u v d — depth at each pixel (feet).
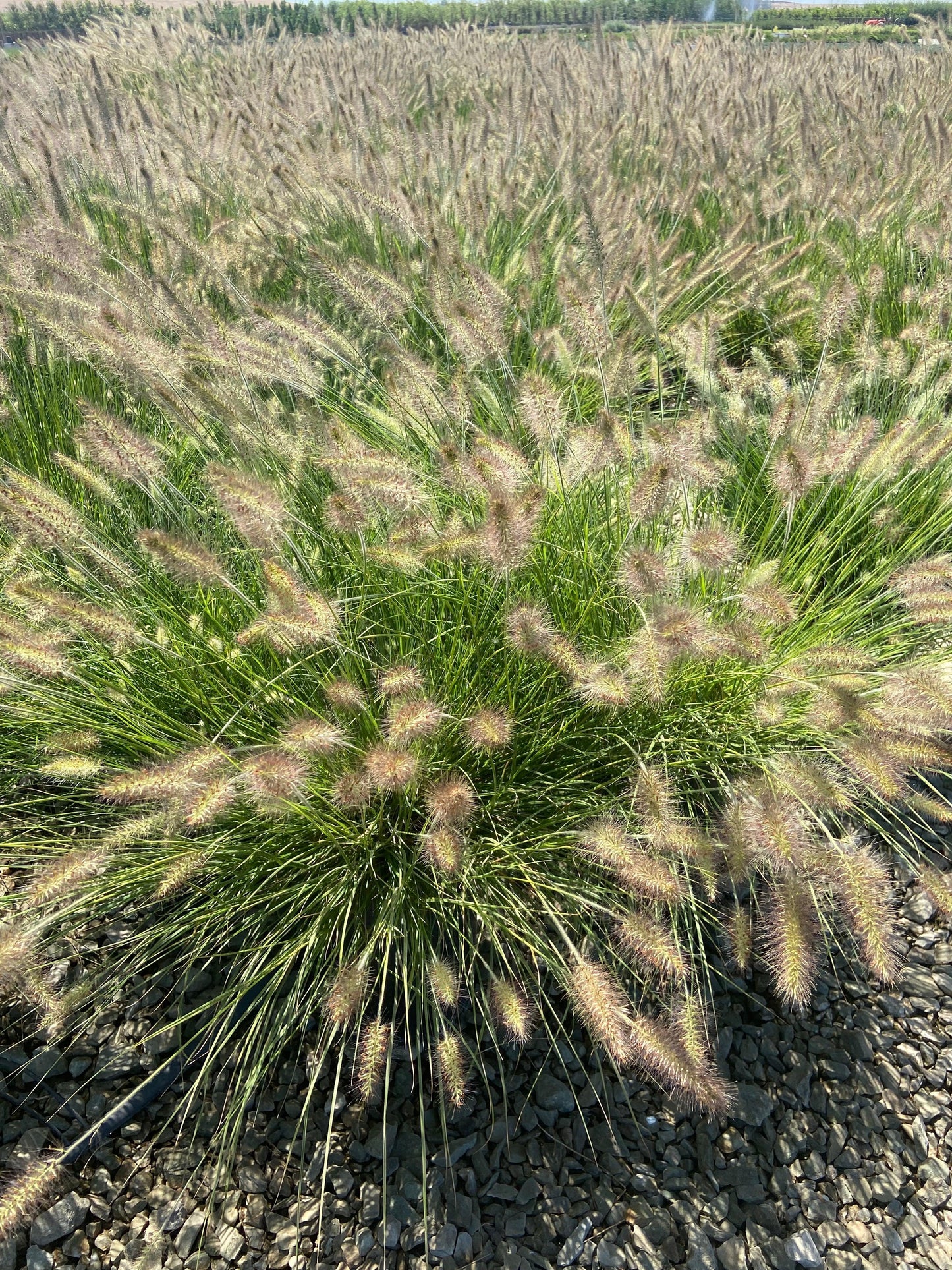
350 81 29.53
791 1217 8.50
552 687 10.89
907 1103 9.30
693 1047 8.06
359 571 11.24
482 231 19.03
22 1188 7.34
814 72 40.27
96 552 9.76
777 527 14.15
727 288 18.02
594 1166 8.81
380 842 10.12
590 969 8.05
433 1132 9.00
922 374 14.28
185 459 14.43
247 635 8.68
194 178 19.33
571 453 11.54
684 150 25.34
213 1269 8.07
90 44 49.96
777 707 9.49
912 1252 8.30
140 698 10.49
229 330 11.48
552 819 10.18
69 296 11.55
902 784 9.13
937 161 22.08
